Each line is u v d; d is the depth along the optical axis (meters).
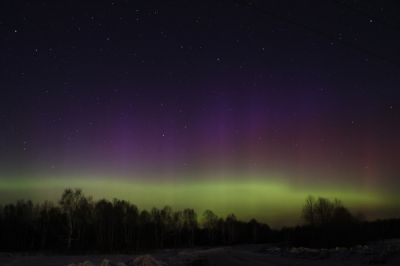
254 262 38.25
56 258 52.12
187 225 121.56
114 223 99.56
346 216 81.06
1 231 89.31
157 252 77.62
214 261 39.47
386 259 37.12
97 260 47.41
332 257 42.19
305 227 81.94
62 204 84.75
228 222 127.88
